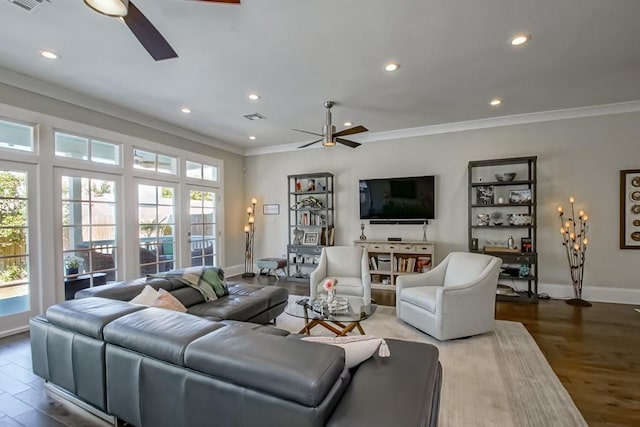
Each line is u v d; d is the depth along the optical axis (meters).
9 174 3.24
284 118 4.65
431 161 5.20
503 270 4.53
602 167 4.30
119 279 4.26
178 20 2.30
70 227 3.74
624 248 4.22
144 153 4.70
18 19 2.28
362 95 3.75
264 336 1.36
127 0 1.63
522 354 2.70
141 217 4.61
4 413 1.87
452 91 3.66
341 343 1.46
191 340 1.36
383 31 2.46
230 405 1.19
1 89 3.15
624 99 3.98
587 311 3.88
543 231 4.58
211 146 5.93
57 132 3.62
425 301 3.14
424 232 5.24
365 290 3.77
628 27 2.42
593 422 1.81
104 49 2.72
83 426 1.75
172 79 3.32
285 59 2.90
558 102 4.07
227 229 6.30
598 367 2.48
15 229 3.28
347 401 1.14
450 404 1.98
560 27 2.42
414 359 1.54
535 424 1.79
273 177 6.55
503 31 2.47
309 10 2.20
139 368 1.47
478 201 4.79
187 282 3.17
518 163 4.67
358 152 5.74
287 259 6.00
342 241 5.87
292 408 1.06
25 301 3.33
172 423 1.37
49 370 1.94
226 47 2.69
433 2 2.13
